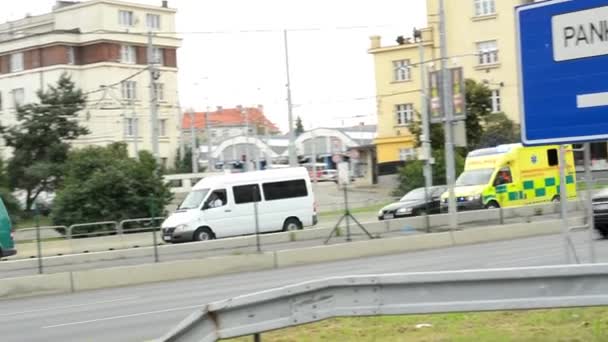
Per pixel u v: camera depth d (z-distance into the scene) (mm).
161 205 42562
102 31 83188
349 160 77812
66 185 43062
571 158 38969
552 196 38719
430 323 10992
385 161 77500
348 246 27703
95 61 83562
